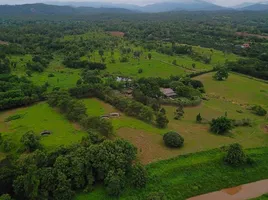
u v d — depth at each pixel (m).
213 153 83.62
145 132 95.00
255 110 115.62
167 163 77.94
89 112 109.06
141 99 118.00
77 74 163.75
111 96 120.62
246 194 70.62
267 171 78.12
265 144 90.62
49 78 153.00
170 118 107.50
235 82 156.62
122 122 101.31
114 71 170.62
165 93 129.38
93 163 68.69
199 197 68.88
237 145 80.25
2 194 60.81
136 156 79.12
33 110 111.50
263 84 155.88
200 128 100.06
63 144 84.44
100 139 81.94
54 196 62.09
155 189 68.81
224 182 73.38
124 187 67.94
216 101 128.38
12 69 165.25
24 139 81.81
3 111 111.38
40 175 62.91
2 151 81.69
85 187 67.12
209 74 170.50
